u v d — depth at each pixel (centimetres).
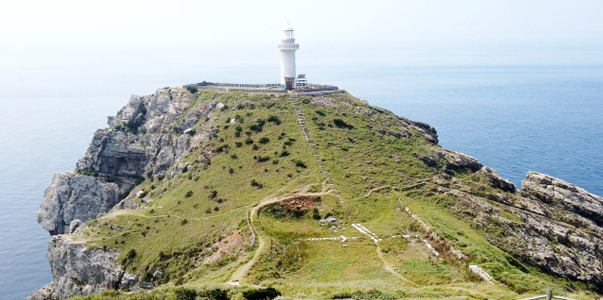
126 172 15712
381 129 12950
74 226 14438
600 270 8919
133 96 17100
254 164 11525
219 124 13600
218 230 9631
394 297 5644
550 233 9594
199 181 11706
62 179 16338
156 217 11231
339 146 11850
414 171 11150
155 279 9456
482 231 8975
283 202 9725
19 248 18438
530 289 6256
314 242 8288
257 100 14225
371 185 10369
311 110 13450
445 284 6450
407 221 8875
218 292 5806
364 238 8319
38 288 15400
